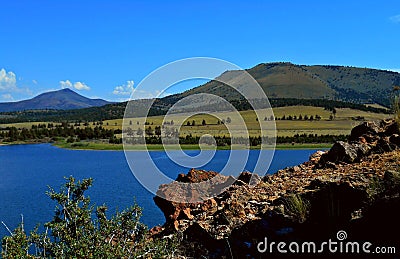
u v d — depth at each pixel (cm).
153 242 541
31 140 12950
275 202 681
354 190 571
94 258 460
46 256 476
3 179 4759
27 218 2103
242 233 613
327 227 555
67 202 512
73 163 6153
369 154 814
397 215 500
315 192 620
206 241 639
